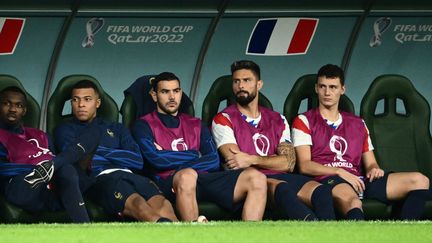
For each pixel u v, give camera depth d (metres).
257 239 20.28
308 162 31.58
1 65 56.12
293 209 28.86
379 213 31.41
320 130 32.12
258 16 56.97
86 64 56.94
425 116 34.53
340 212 30.19
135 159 30.30
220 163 31.89
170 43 57.22
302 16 56.84
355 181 31.05
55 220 28.78
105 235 20.86
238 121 31.67
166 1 56.50
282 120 32.19
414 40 57.00
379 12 56.69
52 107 31.78
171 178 29.53
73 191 27.94
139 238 20.27
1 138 29.59
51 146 30.58
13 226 23.97
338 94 32.34
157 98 31.30
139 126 31.02
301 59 57.22
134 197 28.70
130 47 57.22
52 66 56.50
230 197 29.56
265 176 29.48
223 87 32.94
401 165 34.09
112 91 57.28
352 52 57.09
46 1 55.69
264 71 57.34
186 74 57.56
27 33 56.12
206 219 28.47
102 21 56.72
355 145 32.38
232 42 57.16
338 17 56.91
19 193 28.12
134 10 56.75
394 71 57.22
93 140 28.98
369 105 34.06
